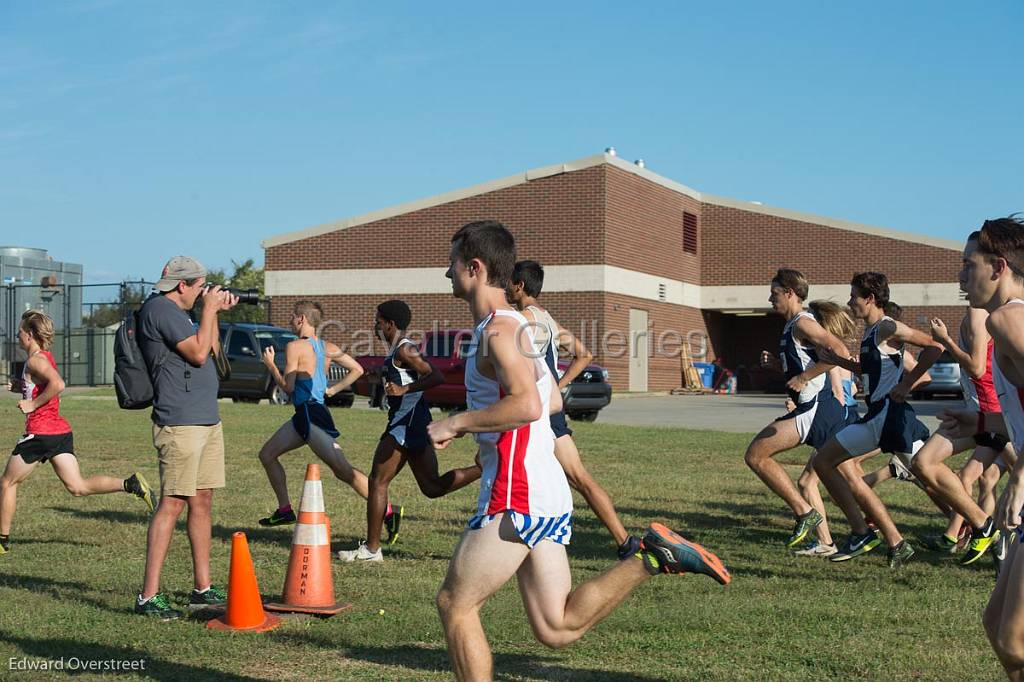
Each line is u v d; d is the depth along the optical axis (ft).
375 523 26.32
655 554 13.46
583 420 75.41
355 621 20.35
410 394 25.81
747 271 134.41
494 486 13.41
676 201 130.31
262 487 38.93
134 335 20.61
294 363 28.91
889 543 26.09
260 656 18.03
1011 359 13.71
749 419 79.56
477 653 13.43
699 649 18.47
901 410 26.03
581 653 18.22
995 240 13.84
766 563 26.48
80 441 53.72
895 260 126.82
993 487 28.94
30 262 142.31
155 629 19.54
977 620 20.48
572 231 114.42
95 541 28.81
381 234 121.08
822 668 17.33
